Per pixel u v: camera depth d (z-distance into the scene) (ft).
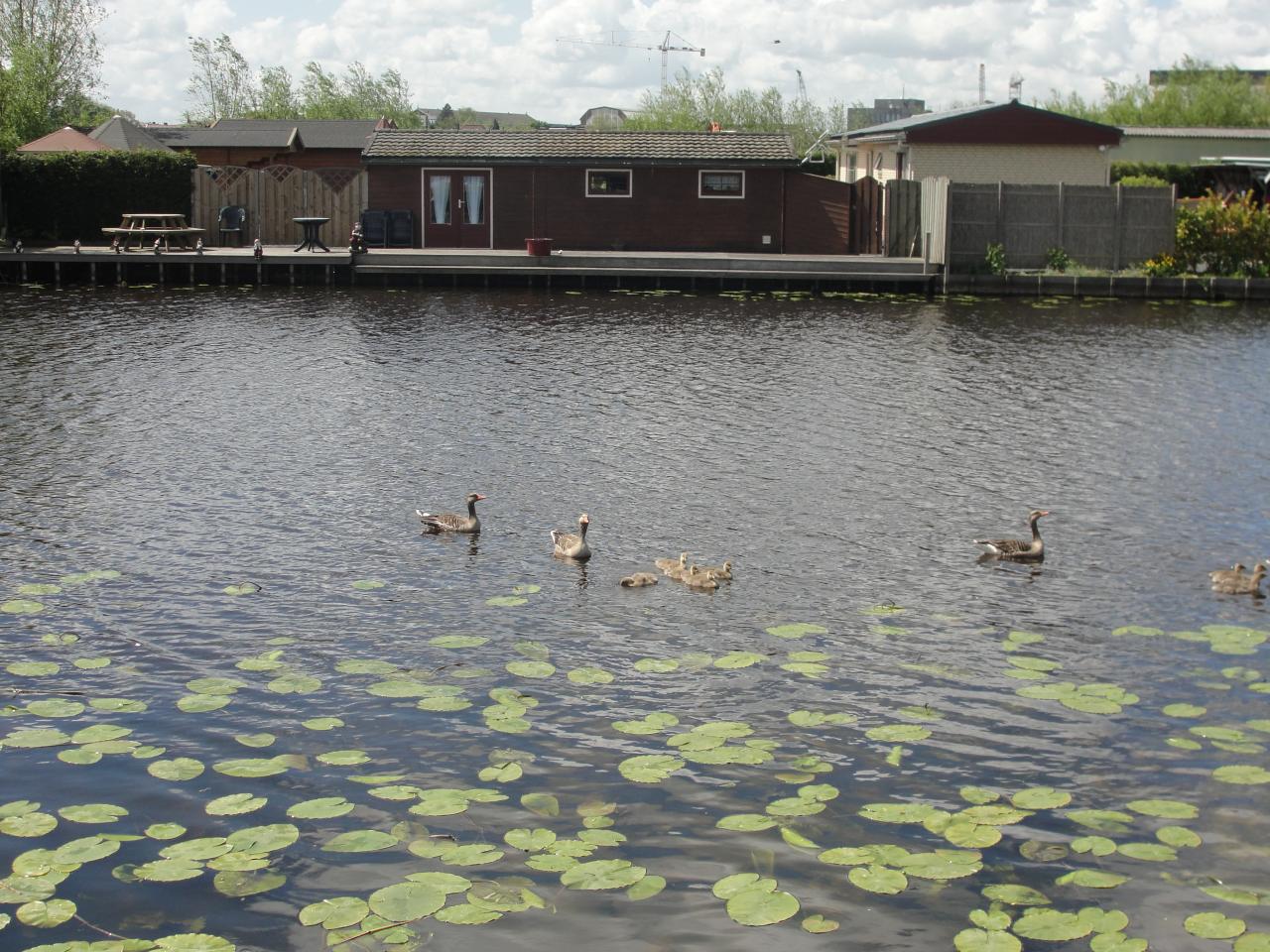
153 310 103.50
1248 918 23.26
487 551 44.09
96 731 29.89
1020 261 126.41
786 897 23.65
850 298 119.75
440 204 143.13
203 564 42.09
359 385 72.49
